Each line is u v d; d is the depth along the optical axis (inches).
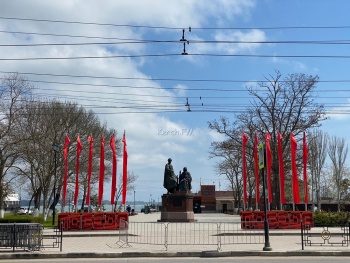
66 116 2037.4
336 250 765.9
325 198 3624.5
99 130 2208.4
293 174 1373.0
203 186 4402.1
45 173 1959.9
